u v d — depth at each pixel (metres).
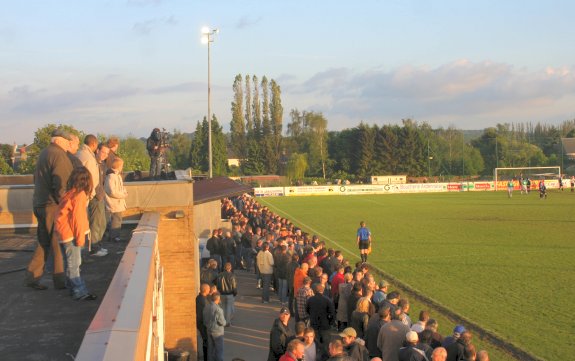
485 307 19.39
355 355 11.03
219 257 23.64
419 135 125.00
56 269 7.88
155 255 8.71
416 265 27.20
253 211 36.03
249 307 20.89
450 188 85.75
